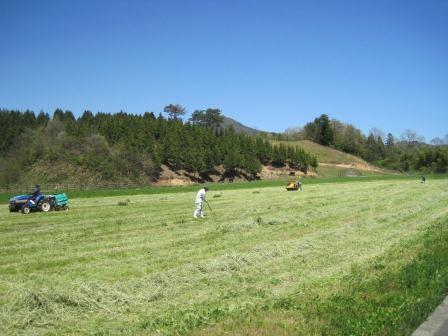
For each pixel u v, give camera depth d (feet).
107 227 72.23
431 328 25.14
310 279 38.65
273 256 48.29
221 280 38.83
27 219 84.43
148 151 323.37
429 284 32.99
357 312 27.43
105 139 322.96
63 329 27.53
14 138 318.24
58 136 311.68
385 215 82.99
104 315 29.99
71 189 197.67
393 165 507.71
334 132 592.19
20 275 40.40
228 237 60.64
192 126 409.90
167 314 29.81
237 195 156.15
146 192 183.73
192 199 137.28
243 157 359.25
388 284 33.99
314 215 84.64
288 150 426.51
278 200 127.24
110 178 279.69
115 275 40.68
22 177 266.36
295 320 26.66
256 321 26.55
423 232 63.05
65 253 50.85
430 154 441.68
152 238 60.75
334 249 51.93
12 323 27.53
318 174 436.76
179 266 43.65
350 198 127.34
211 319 27.81
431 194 134.00
